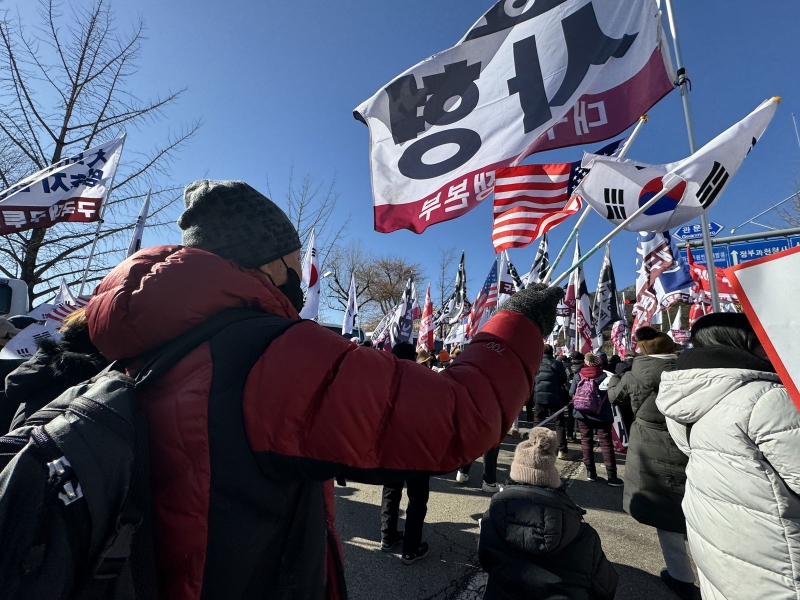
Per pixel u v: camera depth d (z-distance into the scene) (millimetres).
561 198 2777
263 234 1095
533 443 2188
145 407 845
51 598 629
